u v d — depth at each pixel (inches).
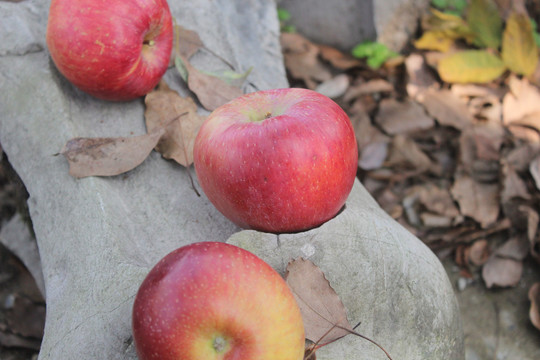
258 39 23.8
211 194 15.5
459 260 24.3
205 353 12.8
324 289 14.8
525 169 25.4
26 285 22.9
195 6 23.1
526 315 22.8
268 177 14.5
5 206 24.0
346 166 15.1
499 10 30.4
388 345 15.2
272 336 13.0
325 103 15.3
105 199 17.1
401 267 15.9
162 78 20.7
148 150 18.1
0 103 19.5
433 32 29.9
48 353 15.1
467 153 26.2
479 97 28.2
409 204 25.4
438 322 16.0
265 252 15.4
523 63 28.0
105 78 18.0
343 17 30.4
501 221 24.4
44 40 20.2
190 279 12.8
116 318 14.9
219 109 15.7
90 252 16.3
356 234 15.8
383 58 29.3
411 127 27.3
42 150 18.4
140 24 17.7
